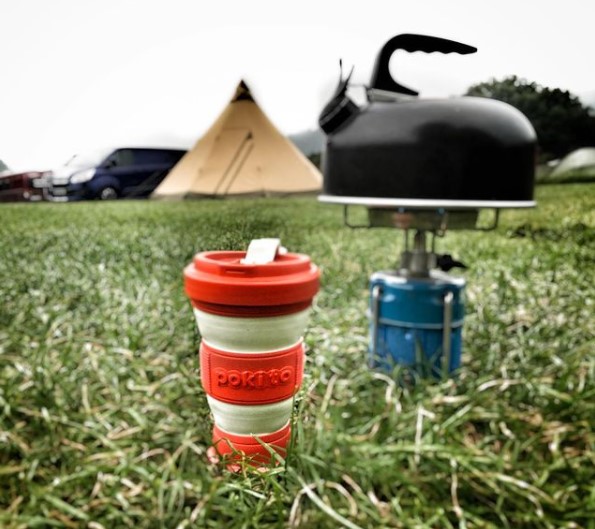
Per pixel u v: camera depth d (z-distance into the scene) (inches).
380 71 64.1
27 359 72.6
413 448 50.3
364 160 60.7
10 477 49.8
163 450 53.7
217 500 43.4
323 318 85.9
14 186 290.2
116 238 154.6
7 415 58.3
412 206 58.3
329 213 211.6
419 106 59.0
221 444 39.2
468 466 48.8
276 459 39.1
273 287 33.6
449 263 70.4
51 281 105.8
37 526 43.6
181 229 119.0
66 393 62.3
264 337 34.7
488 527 43.6
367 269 122.7
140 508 47.0
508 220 171.6
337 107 63.2
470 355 76.7
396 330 68.1
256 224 47.6
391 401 60.6
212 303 34.2
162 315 85.6
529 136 61.3
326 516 44.3
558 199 181.8
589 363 68.4
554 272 105.1
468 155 56.9
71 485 48.8
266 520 43.6
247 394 36.1
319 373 60.0
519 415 59.4
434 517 43.6
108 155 292.0
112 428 59.2
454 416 56.0
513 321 86.7
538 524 45.0
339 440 52.3
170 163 308.3
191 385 58.1
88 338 78.2
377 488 50.1
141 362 70.9
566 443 56.6
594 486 47.4
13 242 150.5
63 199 280.4
